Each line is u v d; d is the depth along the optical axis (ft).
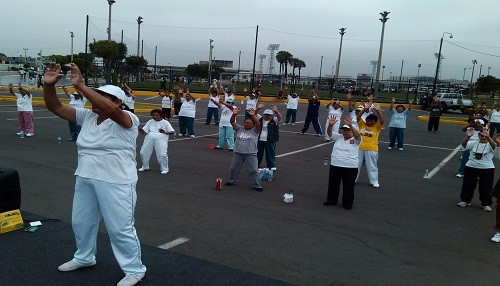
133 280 13.94
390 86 218.79
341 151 25.13
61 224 19.61
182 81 148.15
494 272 17.30
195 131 58.80
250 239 19.35
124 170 13.51
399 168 40.11
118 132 13.28
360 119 31.89
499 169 42.22
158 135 31.94
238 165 29.07
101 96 12.39
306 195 28.07
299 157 42.91
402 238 20.76
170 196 25.88
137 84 147.74
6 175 18.13
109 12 123.13
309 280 15.55
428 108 132.05
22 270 14.84
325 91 180.24
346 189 25.16
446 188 32.50
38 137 46.80
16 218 18.61
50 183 27.30
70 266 14.92
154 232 19.58
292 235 20.22
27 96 46.14
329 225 22.06
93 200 14.16
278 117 34.81
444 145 58.13
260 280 15.20
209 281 14.82
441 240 20.80
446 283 16.03
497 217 20.95
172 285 14.34
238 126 28.71
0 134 47.70
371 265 17.28
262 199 26.37
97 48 122.72
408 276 16.44
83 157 13.69
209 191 27.61
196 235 19.48
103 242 17.70
